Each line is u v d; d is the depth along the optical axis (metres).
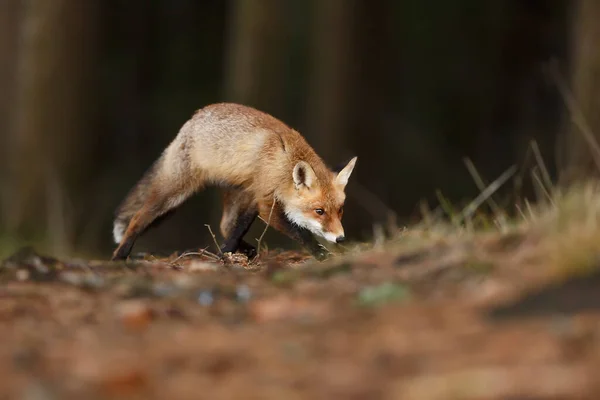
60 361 5.88
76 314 7.28
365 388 5.12
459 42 35.41
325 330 6.31
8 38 29.91
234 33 24.62
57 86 23.50
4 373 5.69
